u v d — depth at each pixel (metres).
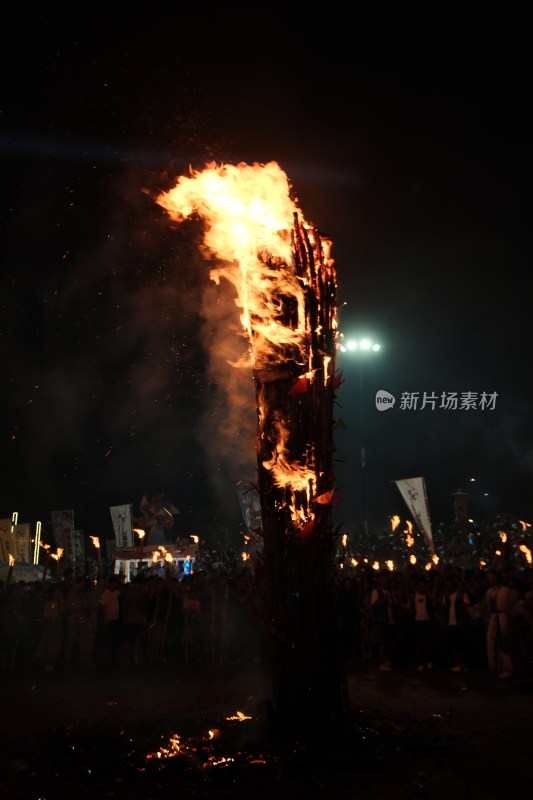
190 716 9.05
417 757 6.79
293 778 6.14
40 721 9.09
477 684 11.45
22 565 22.41
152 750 7.20
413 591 14.54
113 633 14.82
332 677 7.12
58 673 14.08
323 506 7.31
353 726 7.23
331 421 7.58
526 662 12.82
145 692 11.31
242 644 14.94
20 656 15.23
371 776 6.24
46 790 6.15
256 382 7.63
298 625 7.10
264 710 7.55
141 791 6.02
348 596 12.90
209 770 6.38
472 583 13.88
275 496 7.33
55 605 14.54
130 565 23.00
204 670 13.86
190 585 15.51
